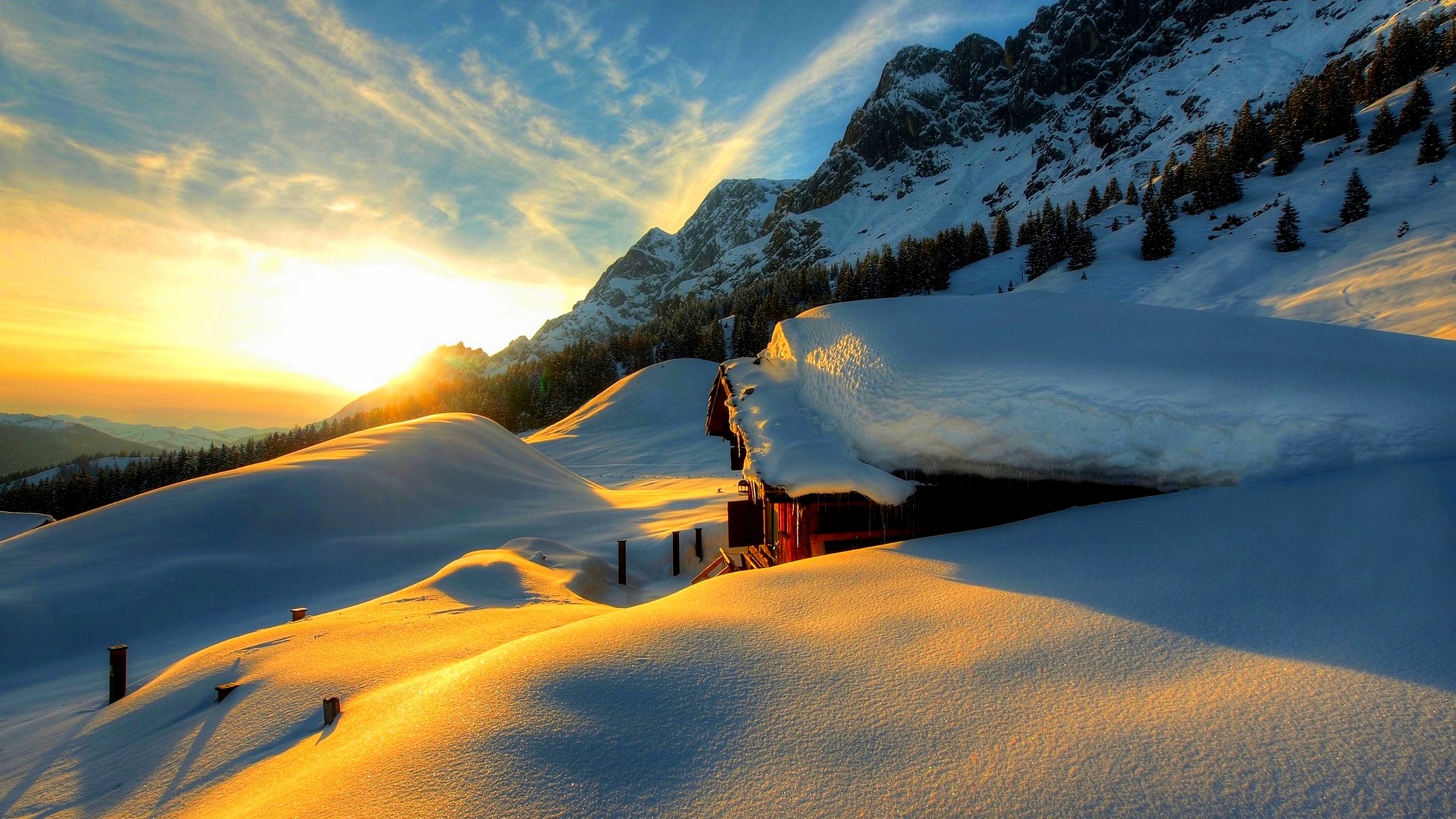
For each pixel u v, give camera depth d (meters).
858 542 6.79
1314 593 3.46
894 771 2.48
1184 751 2.40
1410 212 51.72
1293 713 2.54
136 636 11.24
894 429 6.23
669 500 23.41
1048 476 5.61
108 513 16.09
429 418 27.14
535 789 2.53
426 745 2.93
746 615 4.17
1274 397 5.04
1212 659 3.02
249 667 5.77
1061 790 2.28
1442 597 3.15
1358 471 4.41
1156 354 6.03
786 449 6.71
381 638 6.25
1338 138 80.31
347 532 16.41
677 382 62.44
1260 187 78.50
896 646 3.51
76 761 4.70
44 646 10.55
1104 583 4.04
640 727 2.93
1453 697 2.49
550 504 22.02
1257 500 4.53
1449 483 3.89
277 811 2.77
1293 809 2.09
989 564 4.73
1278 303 43.84
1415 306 30.91
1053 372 5.86
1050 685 2.96
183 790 3.85
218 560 13.69
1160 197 90.12
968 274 100.19
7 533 30.81
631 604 11.46
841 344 7.92
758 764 2.61
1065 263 81.81
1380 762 2.23
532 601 8.24
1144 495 5.35
